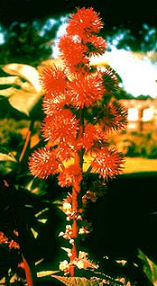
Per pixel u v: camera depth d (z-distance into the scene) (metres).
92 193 0.33
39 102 0.37
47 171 0.31
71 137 0.30
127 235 0.49
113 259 0.40
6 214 0.32
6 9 1.98
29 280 0.31
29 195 0.42
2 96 0.36
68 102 0.31
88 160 0.32
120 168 0.31
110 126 0.32
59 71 0.31
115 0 2.02
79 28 0.31
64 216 0.43
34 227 0.40
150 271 0.39
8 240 0.37
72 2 1.95
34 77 0.37
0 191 0.33
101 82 0.30
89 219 0.52
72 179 0.31
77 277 0.32
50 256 0.39
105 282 0.32
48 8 1.96
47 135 0.31
